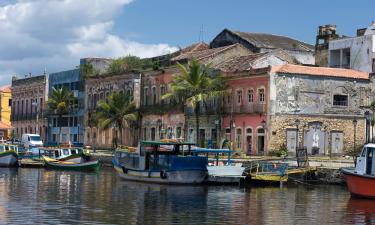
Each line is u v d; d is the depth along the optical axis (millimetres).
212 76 63594
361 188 34500
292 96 57750
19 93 103875
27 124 100375
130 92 75812
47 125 94812
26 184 41906
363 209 30609
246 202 32875
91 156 62219
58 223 25203
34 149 67875
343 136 59500
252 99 59000
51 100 89500
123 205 31031
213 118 63344
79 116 87250
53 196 34562
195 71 61500
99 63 88438
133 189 39156
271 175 41938
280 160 48719
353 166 45375
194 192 37688
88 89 85438
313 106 58500
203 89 61656
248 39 79062
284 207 31078
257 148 57969
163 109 70500
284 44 81500
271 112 56844
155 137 72062
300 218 27703
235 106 60844
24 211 28250
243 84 60125
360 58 69562
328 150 58844
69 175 50875
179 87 61531
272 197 35281
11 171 55469
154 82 72812
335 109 59312
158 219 26703
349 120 59750
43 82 96000
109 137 80125
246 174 41875
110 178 47812
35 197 33875
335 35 79125
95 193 36531
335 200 34062
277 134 57000
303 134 57938
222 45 82438
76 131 87812
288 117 57469
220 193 37219
